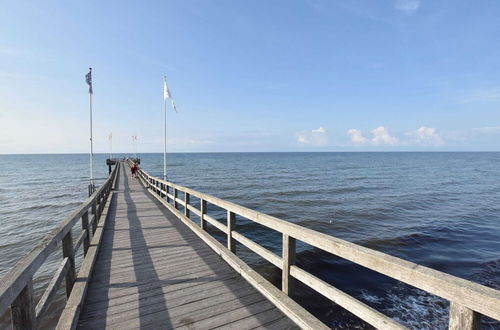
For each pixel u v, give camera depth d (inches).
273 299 108.4
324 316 202.7
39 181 1525.6
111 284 129.3
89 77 629.3
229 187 1021.8
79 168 2753.4
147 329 94.5
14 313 64.4
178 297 116.6
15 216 669.3
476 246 373.7
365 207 639.1
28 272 63.2
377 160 3624.5
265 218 116.9
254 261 304.7
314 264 297.9
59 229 95.0
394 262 60.9
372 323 67.4
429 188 995.3
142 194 505.0
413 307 219.6
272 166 2439.7
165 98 621.3
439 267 304.0
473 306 45.5
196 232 216.1
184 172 1797.5
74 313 95.7
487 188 1005.8
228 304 110.4
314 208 628.4
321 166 2413.9
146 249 182.9
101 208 299.3
